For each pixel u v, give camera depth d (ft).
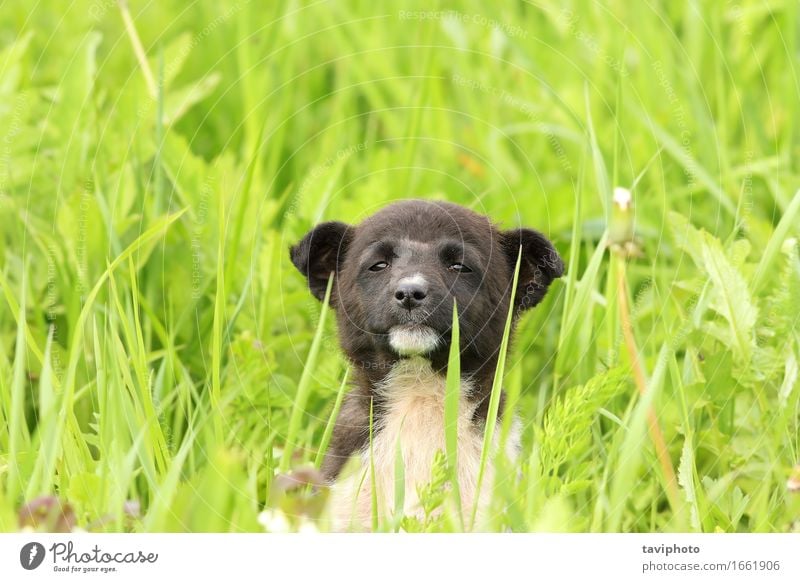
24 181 56.75
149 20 74.79
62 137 57.88
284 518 36.86
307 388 42.04
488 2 77.41
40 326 49.52
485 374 43.83
